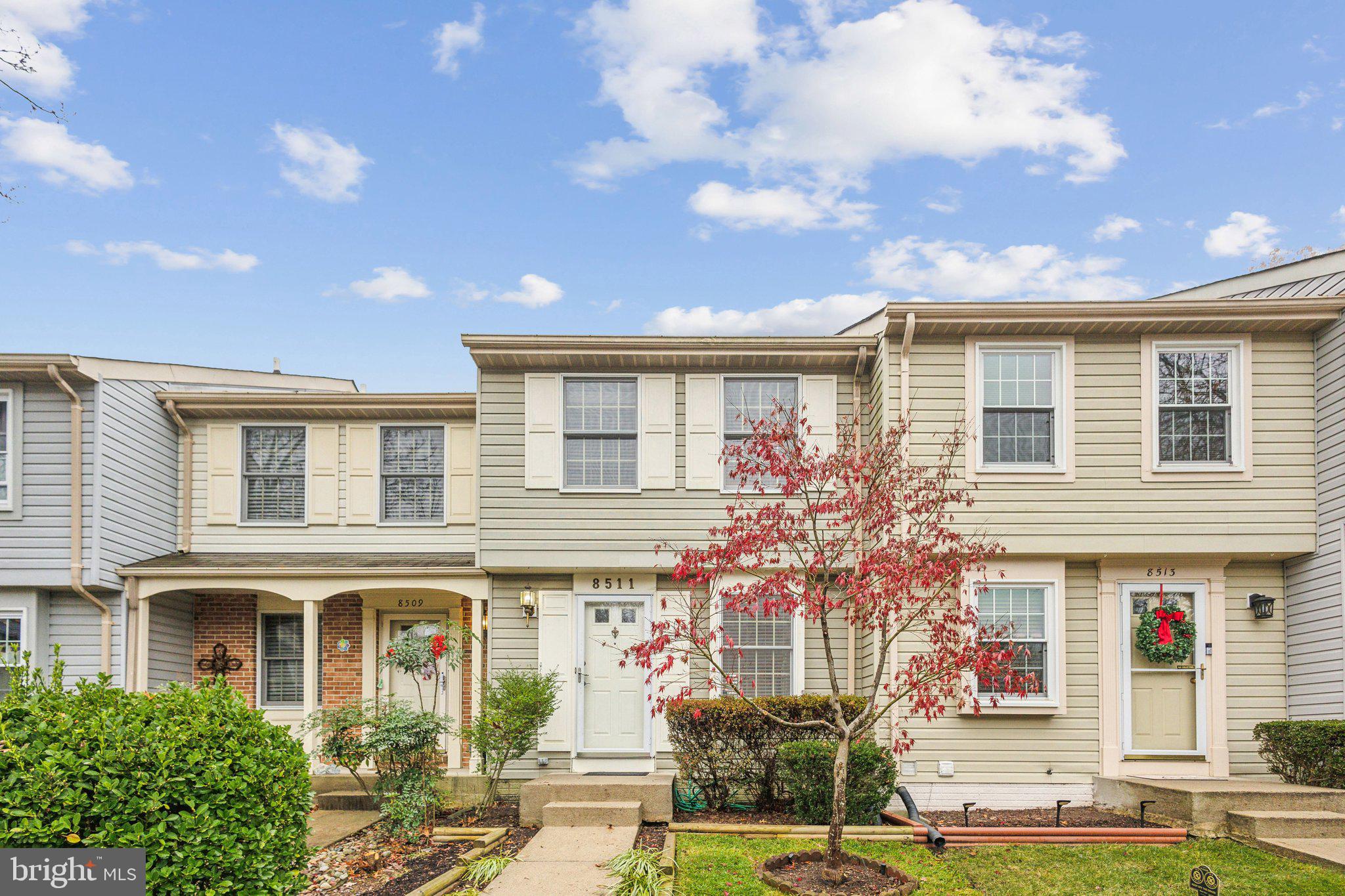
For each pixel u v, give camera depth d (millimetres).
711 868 7969
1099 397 11336
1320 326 11117
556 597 12203
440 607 13664
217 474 13766
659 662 11938
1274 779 10938
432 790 10234
